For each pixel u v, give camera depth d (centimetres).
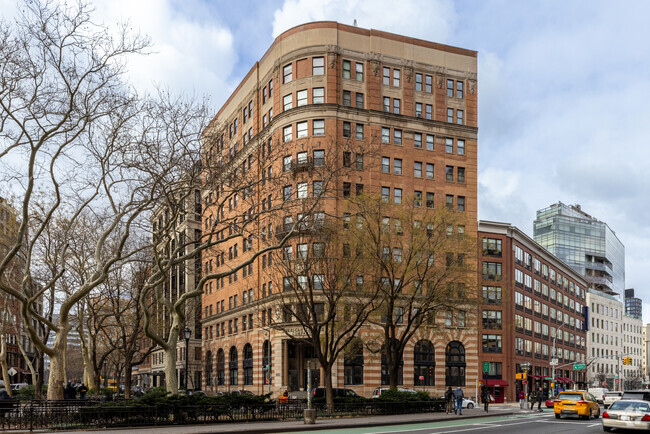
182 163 3055
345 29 6488
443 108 6900
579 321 12425
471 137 6988
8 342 9681
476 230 6838
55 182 2831
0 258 4919
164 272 3086
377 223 4372
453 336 6738
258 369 6638
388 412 3794
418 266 4375
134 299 5262
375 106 6469
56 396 3023
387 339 4191
